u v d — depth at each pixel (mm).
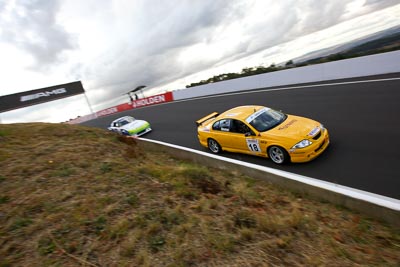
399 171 4512
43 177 4746
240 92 17203
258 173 5223
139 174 4949
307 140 5492
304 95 11453
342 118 7773
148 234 3223
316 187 4133
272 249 2875
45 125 8891
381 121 6738
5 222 3570
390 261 2680
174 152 7922
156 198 4070
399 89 8508
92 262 2842
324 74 12961
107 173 4969
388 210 3268
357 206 3629
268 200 4352
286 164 5910
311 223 3455
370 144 5766
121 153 6461
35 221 3555
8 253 3029
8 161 5406
